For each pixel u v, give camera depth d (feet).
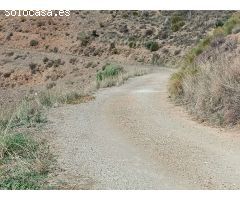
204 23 237.04
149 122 41.50
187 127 38.75
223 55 49.70
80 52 228.22
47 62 199.93
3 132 34.68
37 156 30.09
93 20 263.70
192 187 24.52
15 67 194.80
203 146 32.53
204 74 47.70
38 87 156.76
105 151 31.99
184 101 49.73
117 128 39.34
